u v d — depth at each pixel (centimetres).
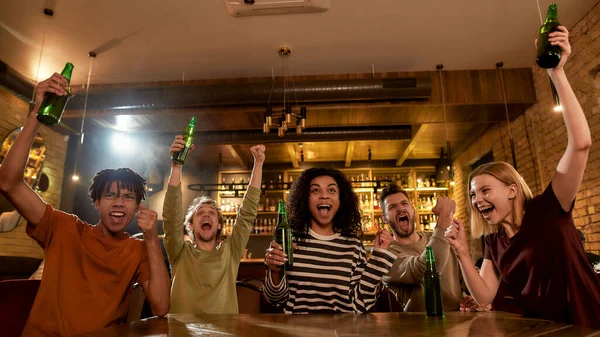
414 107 397
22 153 125
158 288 120
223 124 439
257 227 600
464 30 335
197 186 626
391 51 365
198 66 388
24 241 417
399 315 111
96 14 311
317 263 142
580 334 74
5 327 123
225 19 317
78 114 403
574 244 116
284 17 315
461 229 121
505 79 397
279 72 402
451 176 452
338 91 363
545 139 381
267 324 94
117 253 130
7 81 345
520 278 125
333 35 339
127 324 95
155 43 349
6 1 295
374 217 607
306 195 157
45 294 122
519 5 304
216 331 84
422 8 306
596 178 307
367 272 138
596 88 309
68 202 477
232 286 197
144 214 120
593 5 305
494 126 478
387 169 632
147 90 374
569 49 113
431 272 119
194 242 228
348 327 88
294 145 554
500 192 132
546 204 121
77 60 375
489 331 79
